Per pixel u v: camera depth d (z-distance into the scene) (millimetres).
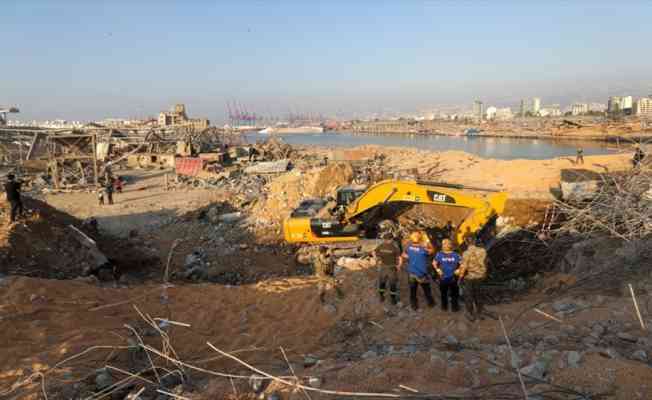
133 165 48594
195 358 6750
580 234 12352
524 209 19453
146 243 18703
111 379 5473
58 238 13469
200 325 8289
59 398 4906
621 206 11477
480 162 37594
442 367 5254
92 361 5984
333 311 8766
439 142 121875
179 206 25703
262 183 32812
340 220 14109
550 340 6125
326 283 9766
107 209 25484
